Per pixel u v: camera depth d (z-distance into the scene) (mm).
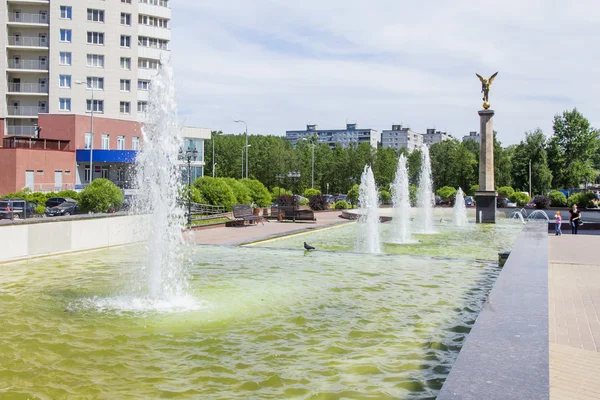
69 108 51469
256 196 34219
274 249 14492
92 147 46938
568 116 74938
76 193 36469
